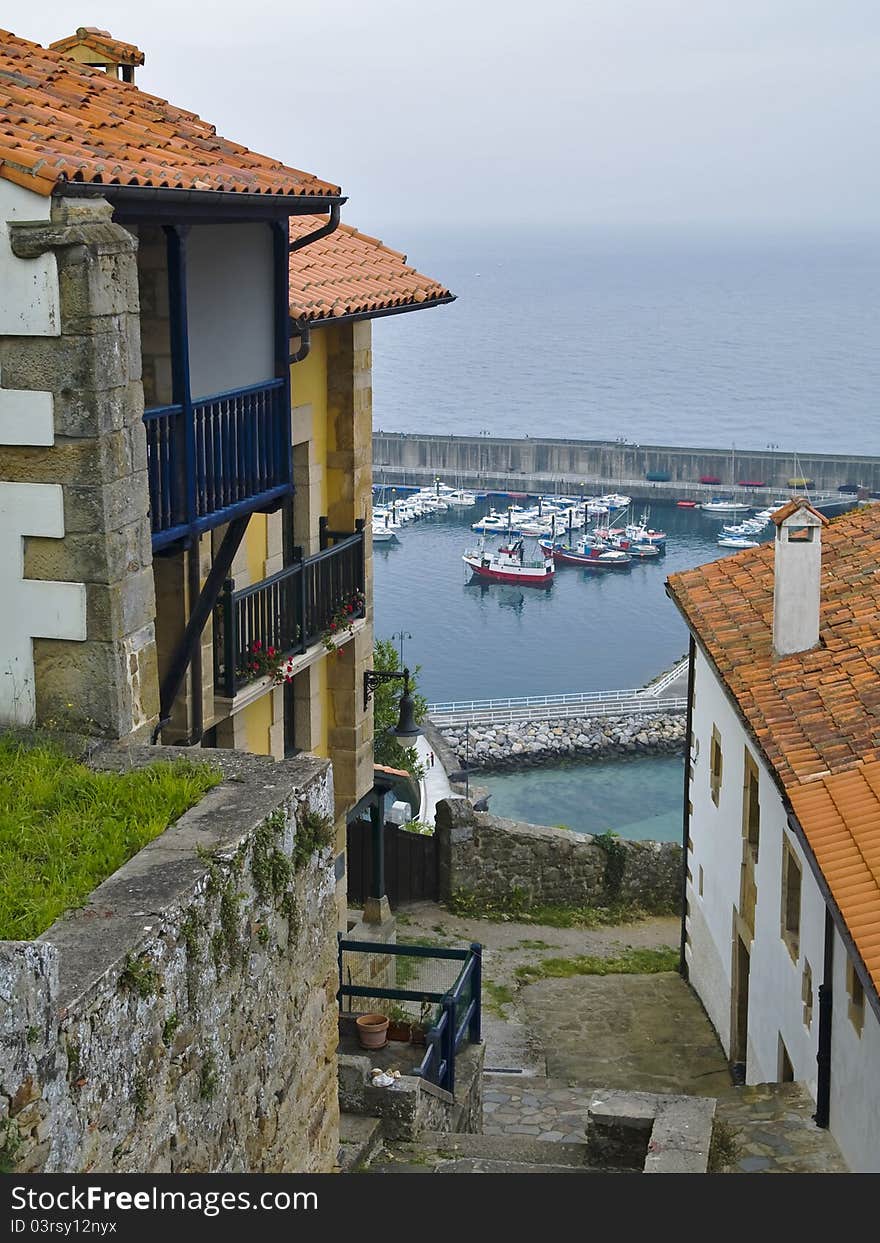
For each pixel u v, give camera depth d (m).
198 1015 6.28
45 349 8.05
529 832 23.69
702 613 18.92
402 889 23.72
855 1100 11.23
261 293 11.38
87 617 8.28
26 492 8.20
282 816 7.33
